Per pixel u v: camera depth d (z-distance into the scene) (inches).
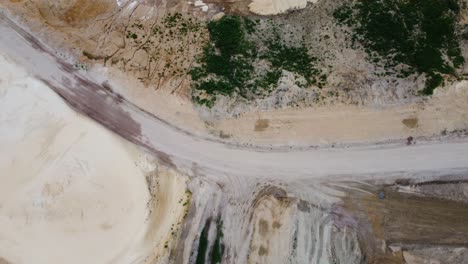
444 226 829.2
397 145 847.1
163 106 849.5
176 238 796.0
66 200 792.3
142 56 898.1
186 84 868.6
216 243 805.9
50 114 833.5
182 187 815.1
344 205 832.3
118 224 783.7
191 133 839.1
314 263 794.2
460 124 855.1
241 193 821.2
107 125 834.2
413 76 874.1
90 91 852.0
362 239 829.8
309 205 824.9
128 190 796.0
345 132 847.7
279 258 794.2
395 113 856.9
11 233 783.1
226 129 842.8
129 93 853.8
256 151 836.6
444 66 891.4
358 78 880.9
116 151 815.1
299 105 858.1
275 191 824.9
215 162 829.2
